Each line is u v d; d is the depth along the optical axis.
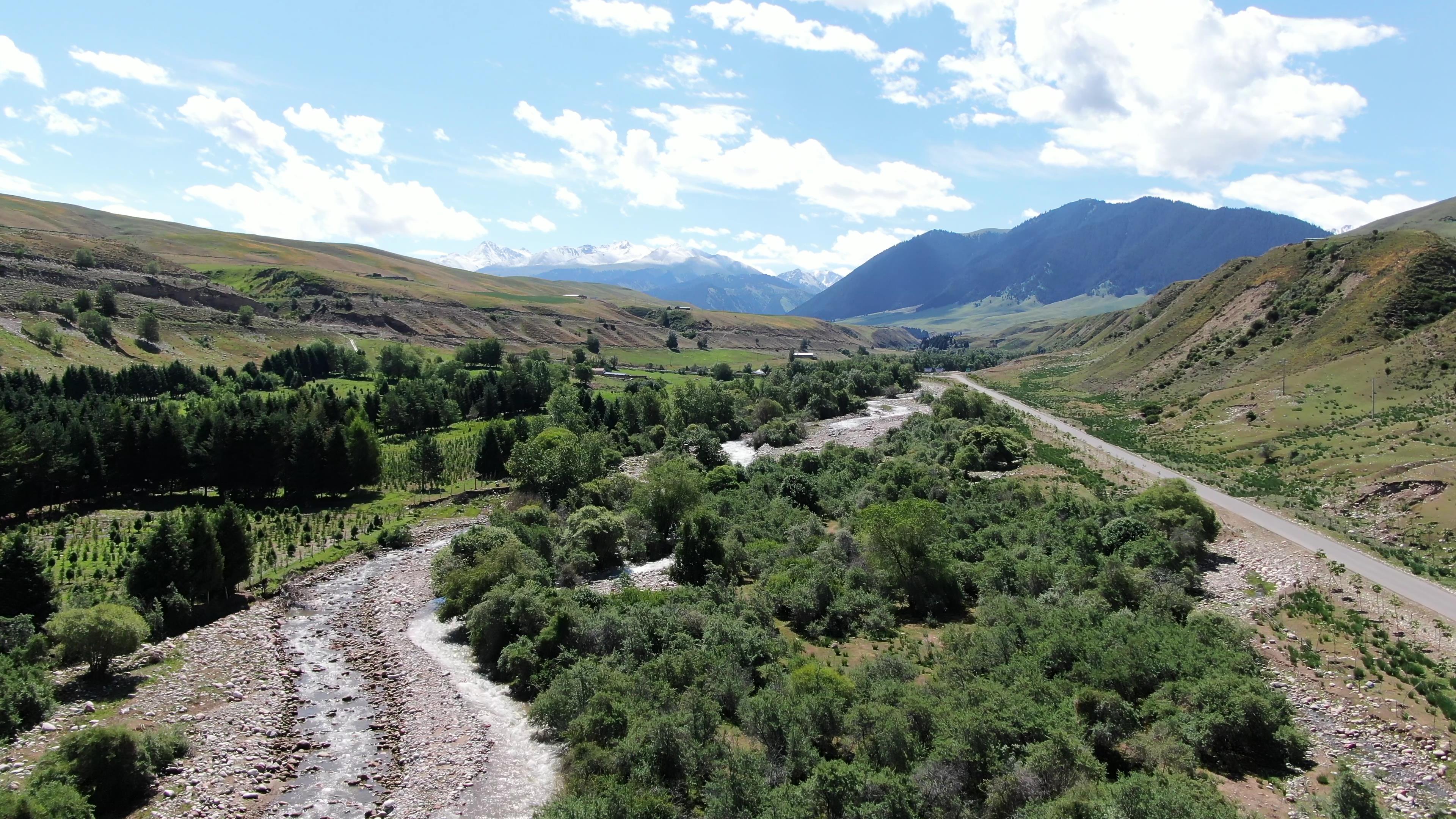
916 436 139.12
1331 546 73.38
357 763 43.47
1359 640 53.72
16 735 43.06
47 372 160.88
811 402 185.12
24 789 36.34
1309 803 34.94
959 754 36.34
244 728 46.84
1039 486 98.75
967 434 124.12
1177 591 59.75
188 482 105.00
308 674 55.78
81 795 35.59
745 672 48.44
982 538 78.25
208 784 40.12
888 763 37.28
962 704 41.28
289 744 45.38
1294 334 159.38
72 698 48.25
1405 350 128.62
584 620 56.94
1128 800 31.20
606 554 79.75
